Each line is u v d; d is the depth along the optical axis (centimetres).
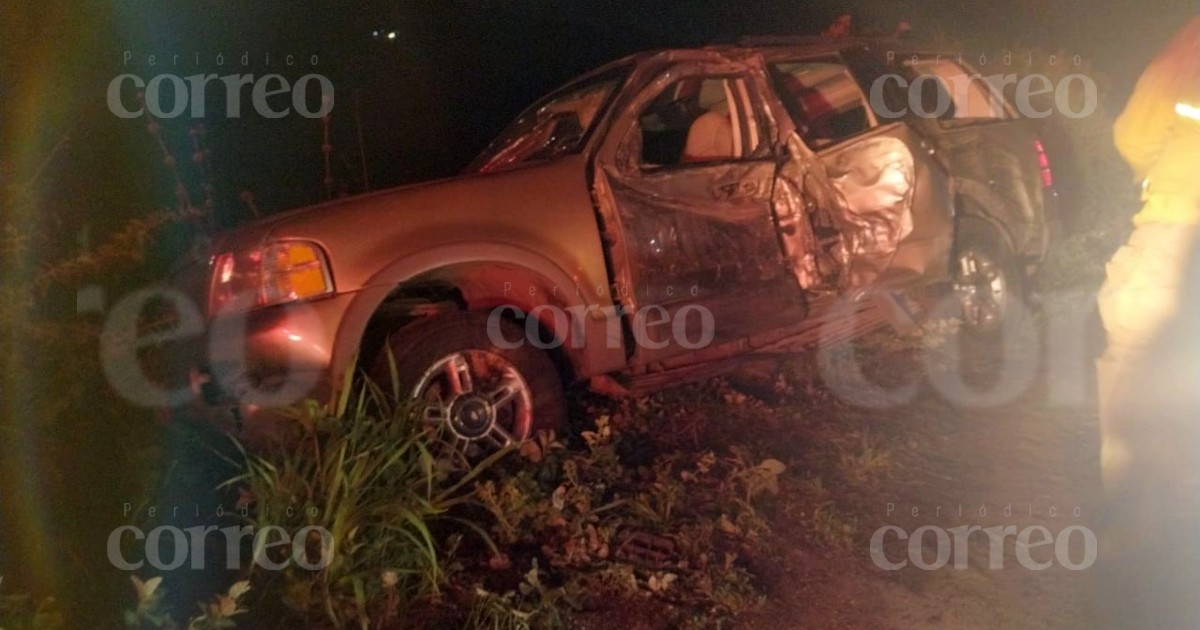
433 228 481
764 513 469
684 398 604
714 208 540
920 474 520
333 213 477
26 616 340
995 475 521
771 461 482
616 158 524
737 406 594
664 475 483
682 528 442
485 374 496
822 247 572
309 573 371
